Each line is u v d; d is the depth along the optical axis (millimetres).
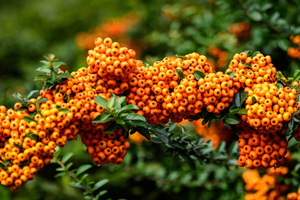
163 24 1424
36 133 725
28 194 1102
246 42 1079
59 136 736
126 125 743
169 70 743
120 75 735
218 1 1011
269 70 750
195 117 761
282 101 725
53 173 1245
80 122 743
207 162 889
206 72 754
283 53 1048
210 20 1127
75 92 739
